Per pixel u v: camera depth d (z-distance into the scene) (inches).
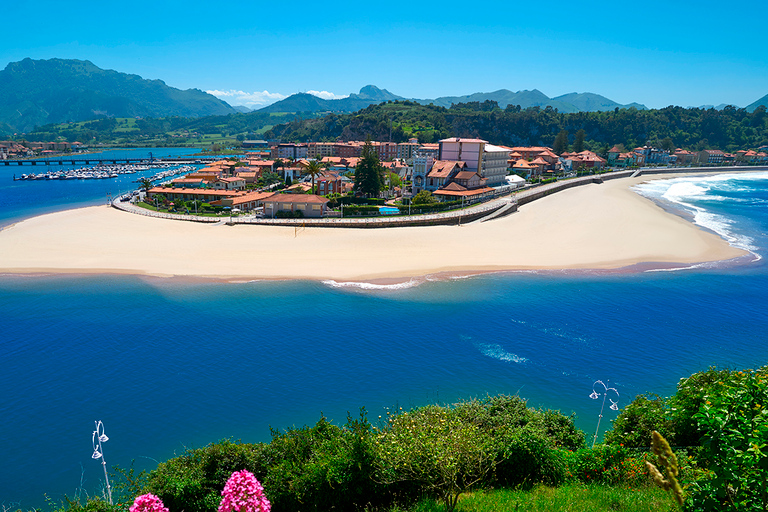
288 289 2723.9
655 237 3806.6
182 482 840.9
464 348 1973.4
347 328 2185.0
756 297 2600.9
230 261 3230.8
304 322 2255.2
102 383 1704.0
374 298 2578.7
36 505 1136.2
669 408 1077.1
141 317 2327.8
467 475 802.8
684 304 2496.3
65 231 4119.1
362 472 826.8
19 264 3159.5
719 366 1818.4
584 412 1504.7
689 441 983.0
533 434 923.4
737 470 462.9
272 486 839.7
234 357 1902.1
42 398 1609.3
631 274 3014.3
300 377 1736.0
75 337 2098.9
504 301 2534.5
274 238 3902.6
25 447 1350.9
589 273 3031.5
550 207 5324.8
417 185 5974.4
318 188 5812.0
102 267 3110.2
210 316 2335.1
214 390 1648.6
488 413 1127.0
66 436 1402.6
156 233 4121.6
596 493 795.4
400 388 1653.5
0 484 1204.5
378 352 1940.2
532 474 896.3
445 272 3021.7
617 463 905.5
